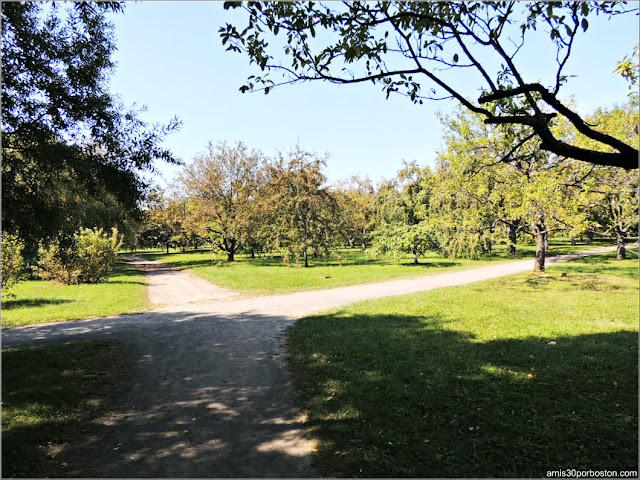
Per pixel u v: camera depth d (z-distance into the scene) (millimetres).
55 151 6797
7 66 6234
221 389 5844
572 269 21281
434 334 8461
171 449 4121
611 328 8680
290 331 9391
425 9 3783
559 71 3178
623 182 15242
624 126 14414
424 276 21172
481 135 17391
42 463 3812
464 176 17469
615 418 4496
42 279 21391
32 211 7074
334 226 29344
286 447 4156
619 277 17594
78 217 9695
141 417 4910
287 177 27938
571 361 6488
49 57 6980
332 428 4520
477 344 7641
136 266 35250
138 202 8492
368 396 5359
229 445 4207
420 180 30734
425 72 3520
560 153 3143
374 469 3688
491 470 3604
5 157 6574
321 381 6035
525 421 4527
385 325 9453
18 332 9625
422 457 3869
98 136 7605
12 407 4992
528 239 37844
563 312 10656
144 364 7035
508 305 11789
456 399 5188
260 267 28953
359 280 19844
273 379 6238
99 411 5074
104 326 10219
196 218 33781
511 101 3896
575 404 4895
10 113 6406
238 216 34344
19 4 6262
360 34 3787
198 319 11070
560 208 14938
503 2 3533
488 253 34594
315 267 27984
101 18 7406
